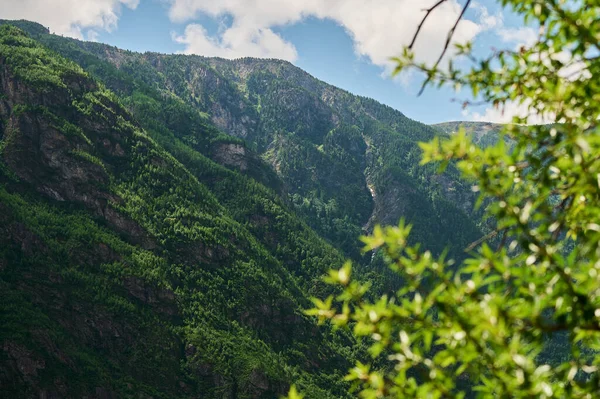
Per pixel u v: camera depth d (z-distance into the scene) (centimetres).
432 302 475
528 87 625
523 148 536
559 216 525
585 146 467
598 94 546
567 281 462
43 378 10844
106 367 12650
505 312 457
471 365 480
